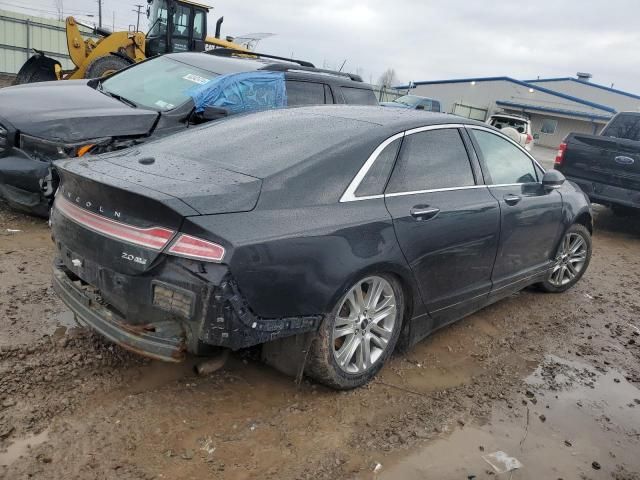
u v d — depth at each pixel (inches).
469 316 188.5
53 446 101.9
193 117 237.0
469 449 117.6
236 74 253.3
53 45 883.4
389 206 130.1
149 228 103.7
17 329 139.3
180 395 121.4
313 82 278.7
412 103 928.9
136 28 550.3
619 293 233.1
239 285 101.9
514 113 1733.5
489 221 157.5
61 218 121.5
